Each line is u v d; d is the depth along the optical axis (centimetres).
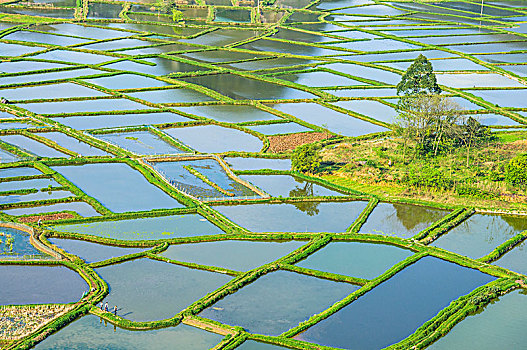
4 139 17688
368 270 11844
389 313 10550
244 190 15025
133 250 12288
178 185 15138
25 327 9844
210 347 9600
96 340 9681
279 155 16988
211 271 11625
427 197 14800
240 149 17575
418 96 17962
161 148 17362
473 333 10081
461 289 11250
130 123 19150
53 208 13875
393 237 12925
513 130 19238
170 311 10444
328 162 16675
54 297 10719
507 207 14338
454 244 12862
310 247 12469
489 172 15962
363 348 9688
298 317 10419
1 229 12912
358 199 14688
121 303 10606
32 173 15525
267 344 9719
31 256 11825
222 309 10538
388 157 16900
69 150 16962
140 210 13862
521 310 10694
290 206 14362
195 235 12912
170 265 11812
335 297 10969
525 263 12250
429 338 9800
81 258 11894
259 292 11050
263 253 12356
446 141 17575
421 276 11619
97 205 13875
